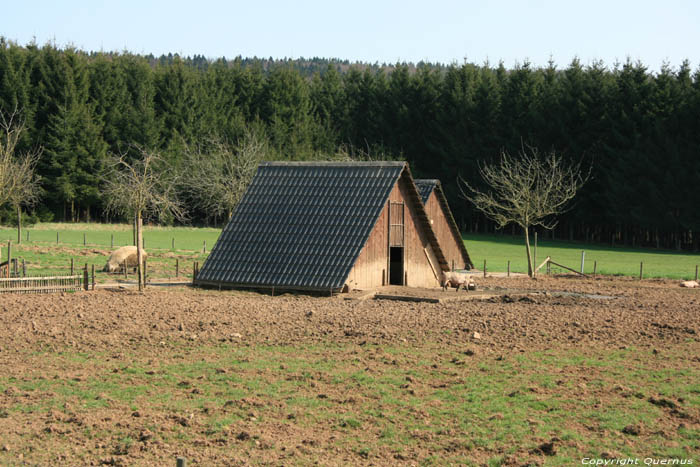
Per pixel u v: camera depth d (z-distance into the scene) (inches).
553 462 441.4
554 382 610.2
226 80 4409.5
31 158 2859.3
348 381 607.5
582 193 3560.5
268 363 668.1
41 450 450.3
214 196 2952.8
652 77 3449.8
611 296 1300.4
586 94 3592.5
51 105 3567.9
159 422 500.1
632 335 823.1
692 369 657.0
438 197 1908.2
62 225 3356.3
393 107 4453.7
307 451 454.9
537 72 4023.1
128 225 3462.1
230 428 491.5
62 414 511.8
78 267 1582.2
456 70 4370.1
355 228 1298.0
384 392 576.4
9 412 517.7
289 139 4210.1
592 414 528.1
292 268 1261.1
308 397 562.6
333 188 1391.5
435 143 4276.6
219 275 1294.3
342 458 445.4
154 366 652.1
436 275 1583.4
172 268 1660.9
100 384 590.9
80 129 3545.8
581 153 3575.3
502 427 501.7
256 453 450.0
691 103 3228.3
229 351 717.9
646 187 3245.6
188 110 3846.0
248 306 1024.2
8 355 687.1
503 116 3951.8
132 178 1508.4
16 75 3503.9
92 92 3720.5
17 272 1344.7
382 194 1342.3
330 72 5022.1
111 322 858.8
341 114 4739.2
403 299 1158.3
